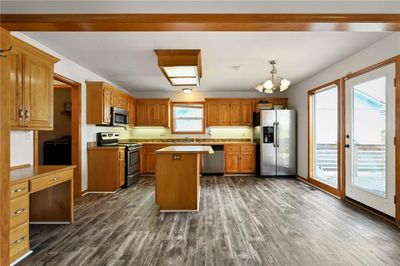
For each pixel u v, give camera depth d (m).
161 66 3.56
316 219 3.21
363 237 2.66
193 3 2.08
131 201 4.11
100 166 4.70
